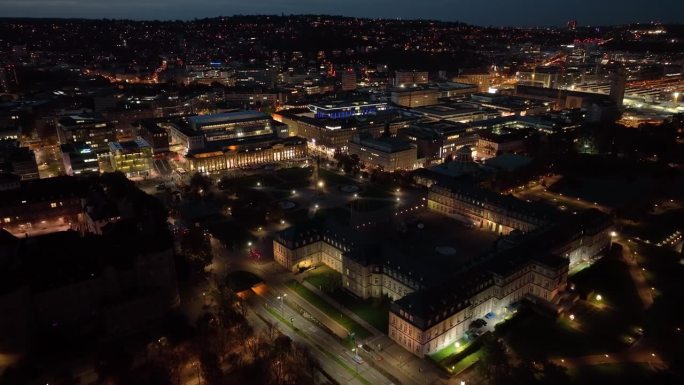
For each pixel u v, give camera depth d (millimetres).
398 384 193875
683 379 187000
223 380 188625
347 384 193375
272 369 191750
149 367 194000
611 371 198125
